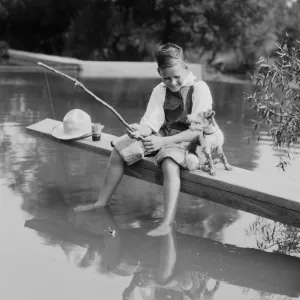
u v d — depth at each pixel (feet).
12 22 71.72
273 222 11.72
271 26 60.75
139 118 23.20
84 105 26.61
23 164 15.46
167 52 11.63
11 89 31.83
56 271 9.09
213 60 60.34
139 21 62.95
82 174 14.73
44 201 12.56
